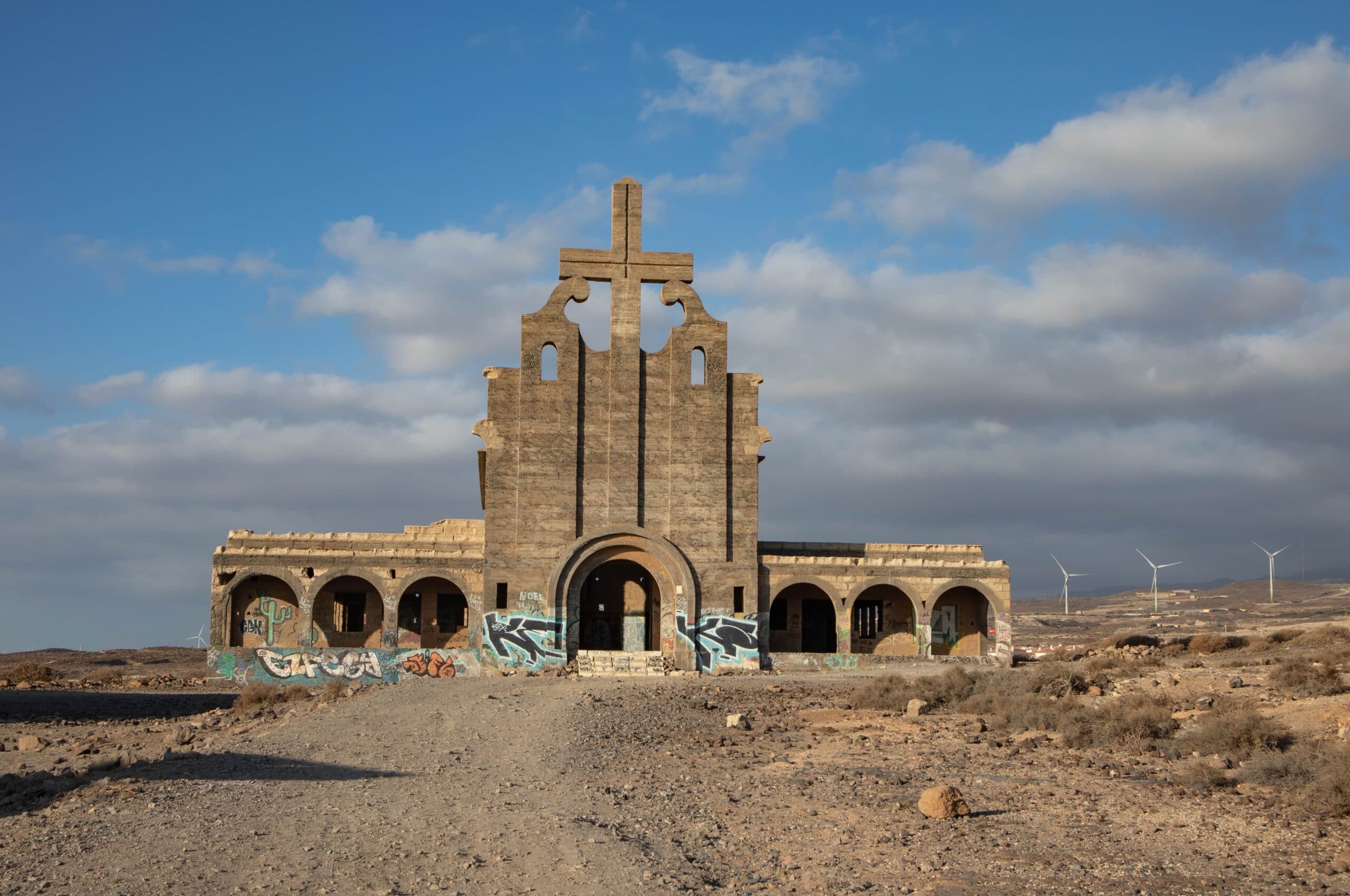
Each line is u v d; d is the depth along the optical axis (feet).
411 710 124.57
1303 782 70.28
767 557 201.57
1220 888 51.98
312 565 193.47
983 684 132.26
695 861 56.59
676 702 136.46
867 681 163.53
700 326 202.18
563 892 49.60
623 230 203.51
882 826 64.75
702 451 198.80
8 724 132.46
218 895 48.26
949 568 204.74
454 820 65.10
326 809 67.97
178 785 75.41
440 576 194.49
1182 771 79.97
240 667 191.01
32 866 52.70
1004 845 60.13
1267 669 136.15
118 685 202.39
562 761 91.50
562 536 193.47
